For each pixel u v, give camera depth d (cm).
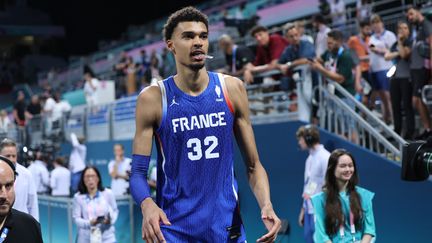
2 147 578
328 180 535
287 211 810
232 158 314
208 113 308
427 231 662
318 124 788
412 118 747
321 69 760
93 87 1590
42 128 1587
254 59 917
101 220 715
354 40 889
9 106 2986
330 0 1236
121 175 1032
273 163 830
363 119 742
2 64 3266
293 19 1532
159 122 308
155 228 288
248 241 855
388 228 697
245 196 860
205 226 305
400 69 747
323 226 532
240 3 2014
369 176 716
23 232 362
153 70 1389
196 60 302
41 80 2838
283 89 820
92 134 1328
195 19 304
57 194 1089
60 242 891
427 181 662
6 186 353
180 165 306
